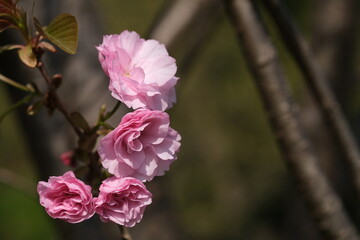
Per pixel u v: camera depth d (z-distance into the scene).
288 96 1.12
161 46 0.95
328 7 2.23
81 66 1.30
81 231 1.31
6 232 2.12
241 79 5.33
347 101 2.23
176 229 1.56
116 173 0.92
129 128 0.92
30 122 1.29
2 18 0.93
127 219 0.92
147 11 5.14
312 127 2.13
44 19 1.28
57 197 0.92
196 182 5.23
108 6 5.10
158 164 0.93
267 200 5.00
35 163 1.32
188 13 1.44
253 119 5.34
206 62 5.34
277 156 5.27
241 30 1.12
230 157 5.29
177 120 5.31
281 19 1.13
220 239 4.99
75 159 1.00
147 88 0.92
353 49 2.24
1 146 4.89
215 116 5.36
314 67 1.16
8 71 1.22
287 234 2.33
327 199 1.13
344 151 1.19
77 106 1.29
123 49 0.93
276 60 1.12
